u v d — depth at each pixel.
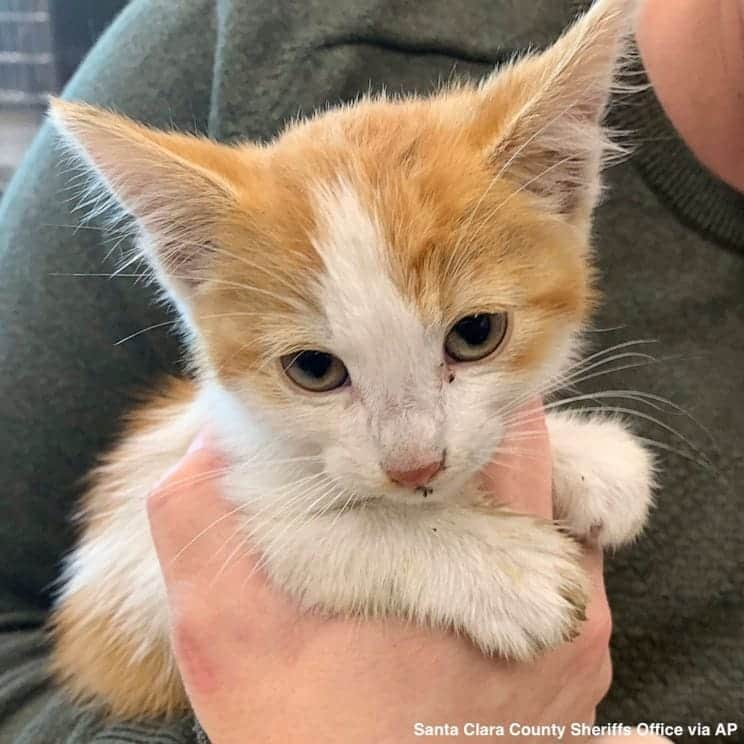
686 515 0.17
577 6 0.19
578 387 0.18
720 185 0.18
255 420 0.15
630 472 0.16
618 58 0.13
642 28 0.19
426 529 0.14
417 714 0.12
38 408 0.19
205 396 0.16
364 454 0.13
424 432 0.13
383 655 0.13
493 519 0.14
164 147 0.14
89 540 0.18
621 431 0.17
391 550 0.14
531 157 0.14
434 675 0.13
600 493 0.15
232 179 0.14
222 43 0.19
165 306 0.19
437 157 0.14
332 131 0.15
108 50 0.20
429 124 0.14
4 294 0.19
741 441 0.17
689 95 0.18
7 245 0.19
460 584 0.13
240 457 0.15
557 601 0.13
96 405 0.19
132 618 0.17
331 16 0.19
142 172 0.14
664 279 0.18
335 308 0.13
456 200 0.13
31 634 0.19
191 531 0.14
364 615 0.13
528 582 0.13
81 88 0.19
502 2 0.19
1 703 0.17
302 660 0.13
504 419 0.14
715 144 0.18
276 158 0.14
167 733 0.15
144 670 0.17
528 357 0.14
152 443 0.18
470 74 0.19
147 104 0.19
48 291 0.19
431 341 0.13
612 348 0.16
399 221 0.13
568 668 0.13
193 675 0.13
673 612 0.17
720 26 0.17
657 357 0.18
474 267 0.13
